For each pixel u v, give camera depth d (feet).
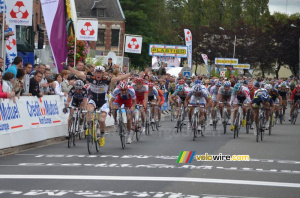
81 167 77.36
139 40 229.25
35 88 109.40
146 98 120.06
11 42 127.54
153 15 598.75
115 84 146.00
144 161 84.17
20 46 159.02
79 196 56.29
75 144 109.81
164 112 228.22
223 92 141.49
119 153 94.68
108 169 75.56
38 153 94.12
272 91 169.68
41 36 144.77
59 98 120.06
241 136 134.72
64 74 124.16
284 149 105.91
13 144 97.09
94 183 64.13
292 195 59.16
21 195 56.54
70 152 95.91
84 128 101.09
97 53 326.03
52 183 63.98
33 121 106.22
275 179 69.67
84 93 104.83
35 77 109.19
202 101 127.65
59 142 115.24
